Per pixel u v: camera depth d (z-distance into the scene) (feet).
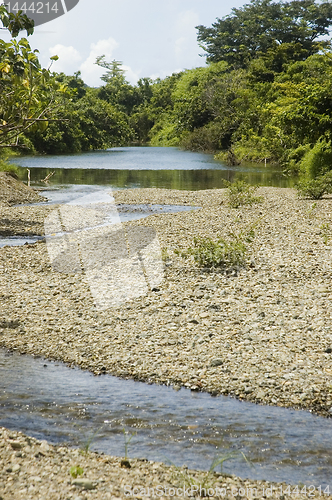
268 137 148.25
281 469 12.69
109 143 254.68
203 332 21.53
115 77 399.44
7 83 39.04
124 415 15.56
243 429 14.69
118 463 12.75
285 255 33.65
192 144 215.51
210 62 289.12
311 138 82.38
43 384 17.63
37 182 89.71
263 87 184.65
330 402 16.06
